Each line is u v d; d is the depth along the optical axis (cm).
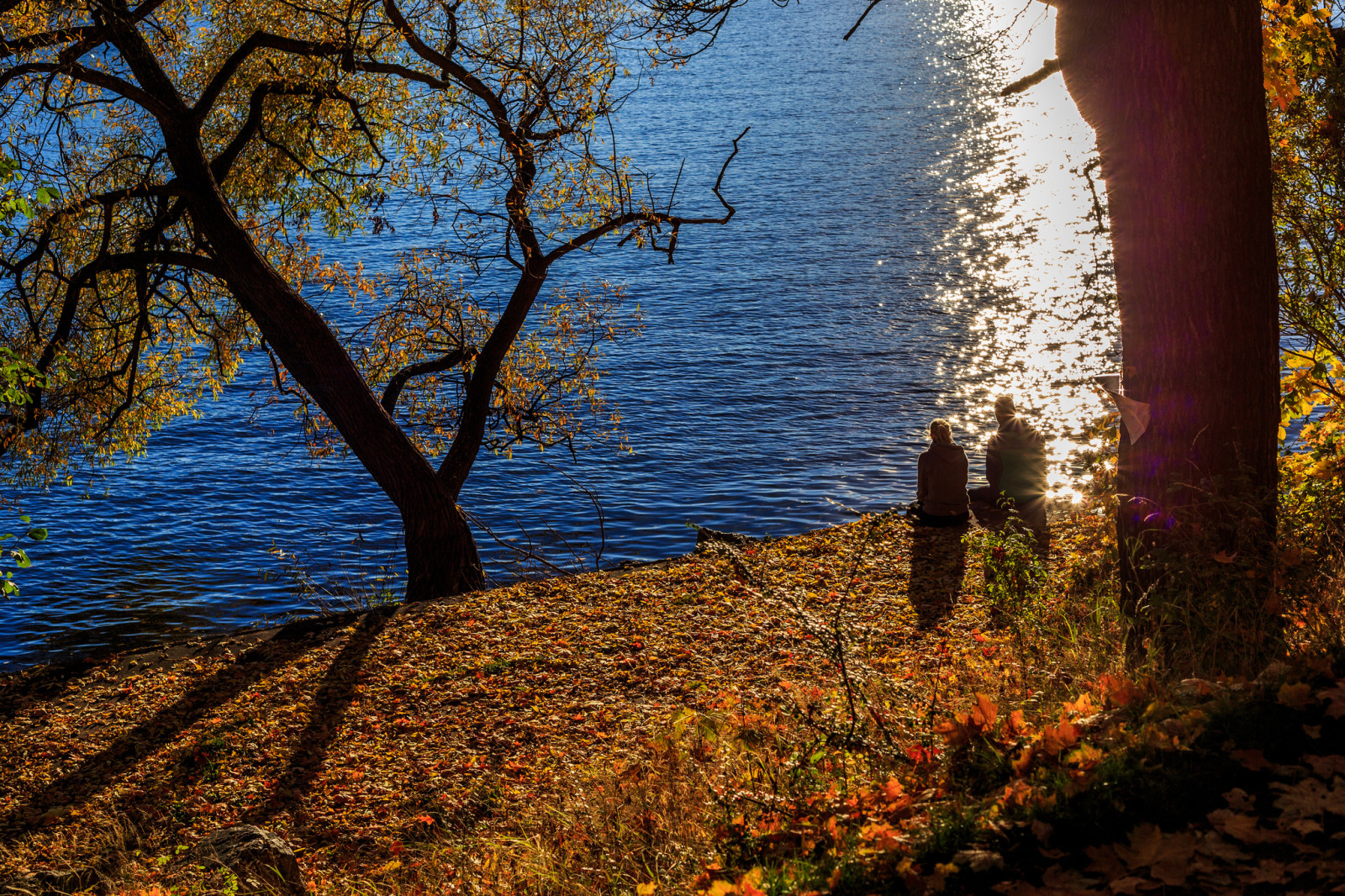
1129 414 645
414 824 721
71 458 2692
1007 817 402
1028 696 577
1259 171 594
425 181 1527
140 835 757
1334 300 842
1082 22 630
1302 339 1072
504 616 1126
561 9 1385
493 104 1395
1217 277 597
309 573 2050
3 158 803
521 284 1480
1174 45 584
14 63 1210
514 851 600
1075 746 454
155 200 1451
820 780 537
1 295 1424
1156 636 568
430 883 602
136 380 1602
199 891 603
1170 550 620
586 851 568
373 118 1517
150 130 1565
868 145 7125
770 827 488
